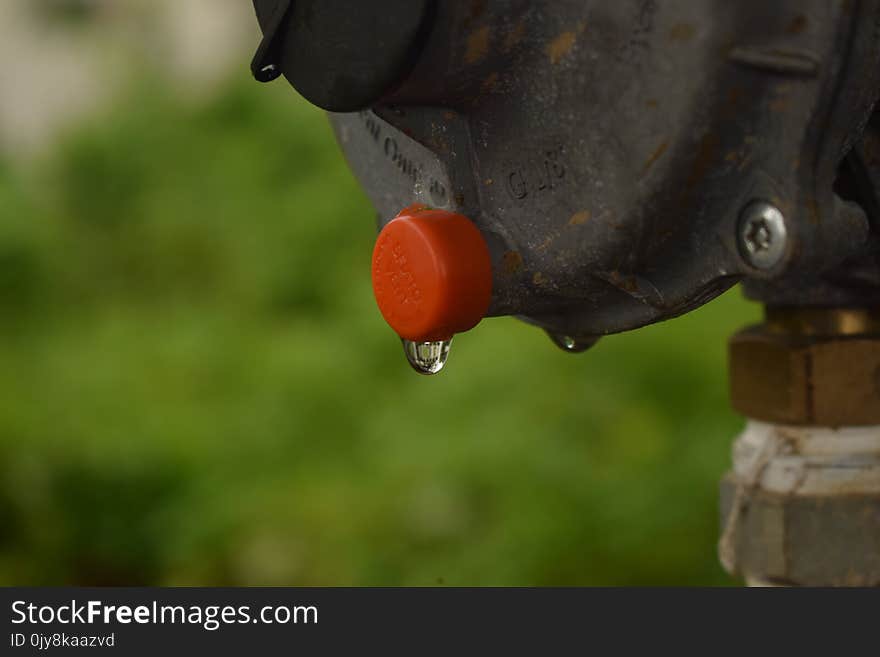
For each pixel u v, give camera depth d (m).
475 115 0.32
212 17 1.87
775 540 0.37
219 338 1.26
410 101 0.32
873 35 0.31
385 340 1.13
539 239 0.32
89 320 1.41
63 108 1.90
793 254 0.31
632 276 0.32
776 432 0.37
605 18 0.31
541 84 0.32
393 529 0.97
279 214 1.42
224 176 1.52
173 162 1.58
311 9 0.32
